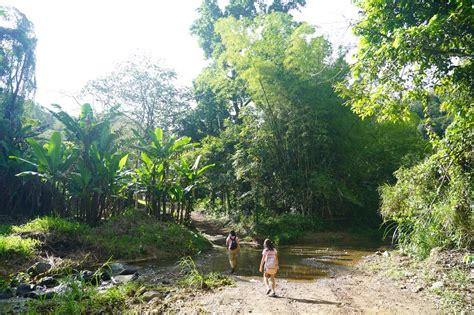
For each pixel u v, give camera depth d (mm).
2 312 5824
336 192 17531
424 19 5805
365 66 6152
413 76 6051
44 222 11555
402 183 10367
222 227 21031
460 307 5609
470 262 7305
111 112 14273
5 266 8672
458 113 5645
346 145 17594
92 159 13469
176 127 29297
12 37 20484
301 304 6148
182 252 12438
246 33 17250
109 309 5859
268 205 19297
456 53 5426
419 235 9203
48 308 5969
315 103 16734
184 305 6078
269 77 16312
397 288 7113
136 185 15648
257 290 7227
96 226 13375
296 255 12414
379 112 6844
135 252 11352
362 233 17531
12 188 16250
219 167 22016
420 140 17859
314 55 16219
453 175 7609
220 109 27781
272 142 18578
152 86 28703
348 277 8625
